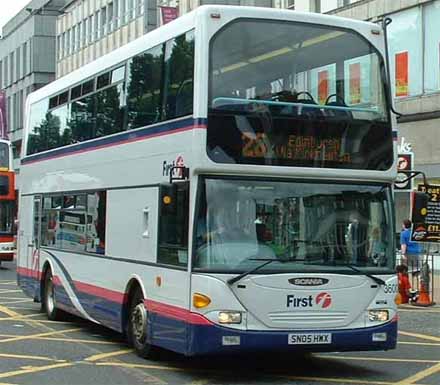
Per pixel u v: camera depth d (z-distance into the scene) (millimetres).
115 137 12047
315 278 9375
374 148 10000
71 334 13508
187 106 9641
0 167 29891
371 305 9625
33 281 16250
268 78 9664
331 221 9664
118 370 10188
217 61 9477
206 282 9117
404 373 10297
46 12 65062
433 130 24984
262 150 9477
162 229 10180
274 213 9461
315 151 9688
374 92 10180
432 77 25141
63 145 14641
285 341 9203
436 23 24984
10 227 30078
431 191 17297
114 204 11953
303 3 31172
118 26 50312
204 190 9320
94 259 12703
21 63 67875
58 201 14773
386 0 26750
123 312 11484
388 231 9930
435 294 19750
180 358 11125
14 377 9719
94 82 13273
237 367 10594
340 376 10055
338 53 10078
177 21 10305
